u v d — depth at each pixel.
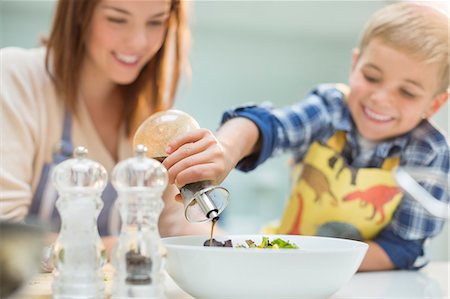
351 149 1.66
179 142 0.99
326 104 1.69
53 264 0.84
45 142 1.72
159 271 0.82
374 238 1.65
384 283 1.26
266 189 4.96
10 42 4.54
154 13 1.63
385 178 1.60
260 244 1.11
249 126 1.40
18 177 1.64
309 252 0.86
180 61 1.88
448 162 1.61
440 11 1.54
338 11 4.43
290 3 4.29
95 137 1.78
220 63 5.00
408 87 1.51
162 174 0.82
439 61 1.50
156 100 1.86
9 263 0.71
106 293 0.92
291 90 5.18
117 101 1.84
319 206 1.65
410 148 1.62
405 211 1.57
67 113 1.75
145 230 0.81
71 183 0.82
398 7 1.55
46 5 4.42
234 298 0.89
